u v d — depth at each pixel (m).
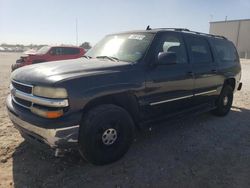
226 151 4.43
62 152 3.58
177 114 4.94
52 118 3.26
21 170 3.63
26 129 3.53
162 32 4.64
